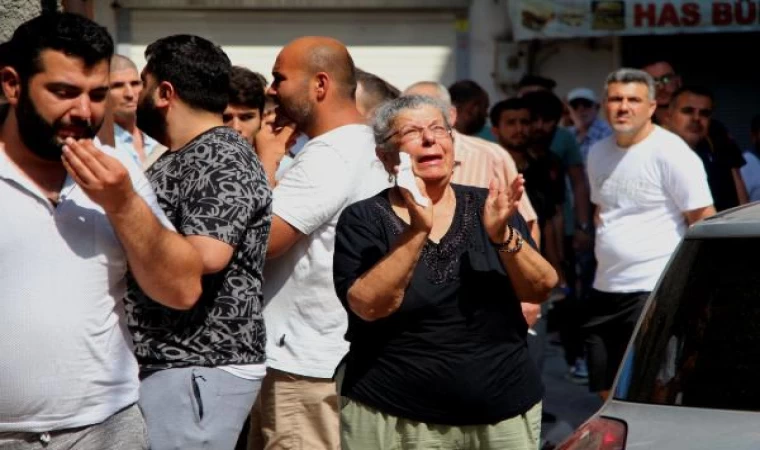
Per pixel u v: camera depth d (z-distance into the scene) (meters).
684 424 6.85
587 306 14.62
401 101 8.67
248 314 8.65
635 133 14.01
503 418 8.38
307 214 10.01
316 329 10.23
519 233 8.65
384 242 8.58
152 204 7.66
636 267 14.06
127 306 8.48
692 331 7.20
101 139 9.50
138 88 14.26
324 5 25.42
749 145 26.67
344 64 10.61
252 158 8.76
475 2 25.67
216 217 8.34
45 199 7.12
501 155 12.97
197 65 8.77
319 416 10.29
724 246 7.34
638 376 7.30
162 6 25.05
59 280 7.13
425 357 8.30
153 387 8.45
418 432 8.38
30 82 7.01
